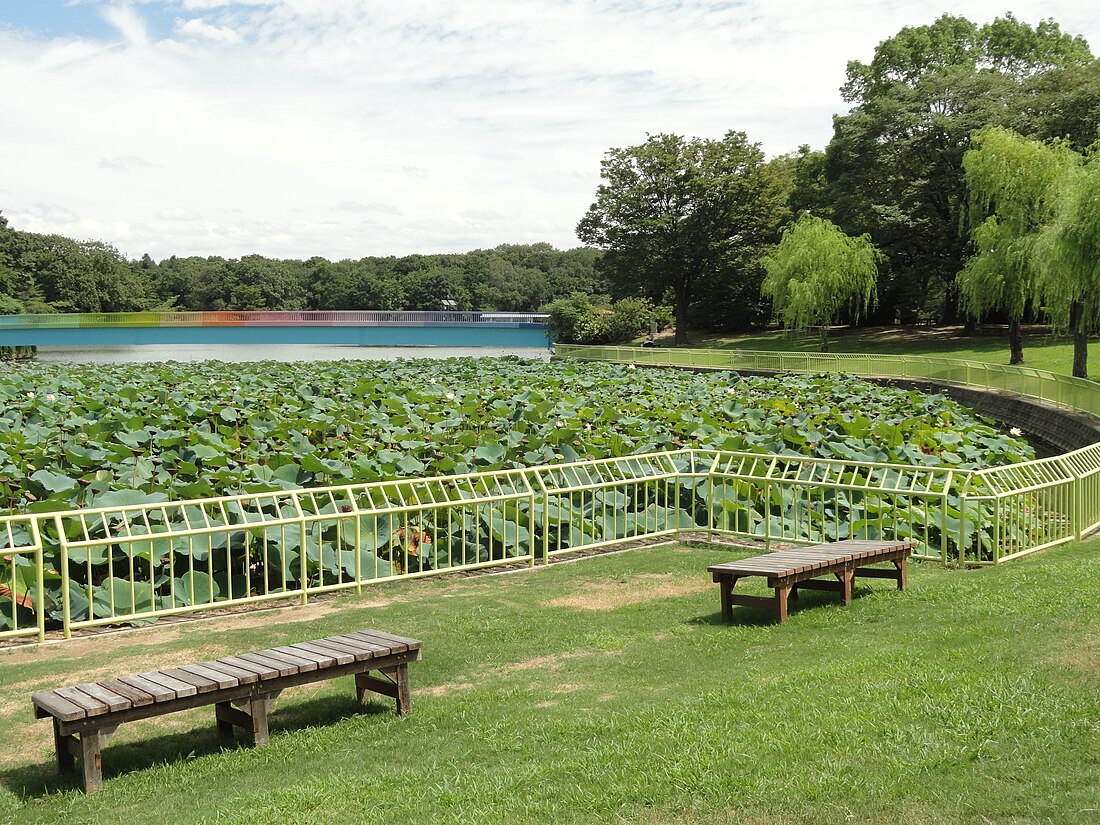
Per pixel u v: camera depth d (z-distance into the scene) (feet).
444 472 49.24
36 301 336.29
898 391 99.81
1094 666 19.67
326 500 41.86
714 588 33.30
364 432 63.57
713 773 15.94
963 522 36.32
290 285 434.30
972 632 23.77
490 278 460.96
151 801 17.13
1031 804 14.10
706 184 224.74
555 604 31.58
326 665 20.13
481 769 17.56
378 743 19.70
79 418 65.77
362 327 225.35
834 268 170.60
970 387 112.98
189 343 218.79
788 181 243.81
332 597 33.73
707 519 44.93
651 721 19.20
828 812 14.26
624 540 41.96
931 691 19.16
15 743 20.11
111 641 28.17
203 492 38.86
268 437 61.26
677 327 237.04
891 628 26.05
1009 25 196.13
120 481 44.21
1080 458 44.24
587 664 24.81
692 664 24.32
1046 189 127.54
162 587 34.65
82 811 16.74
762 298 240.73
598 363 165.99
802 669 22.47
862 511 43.37
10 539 28.17
